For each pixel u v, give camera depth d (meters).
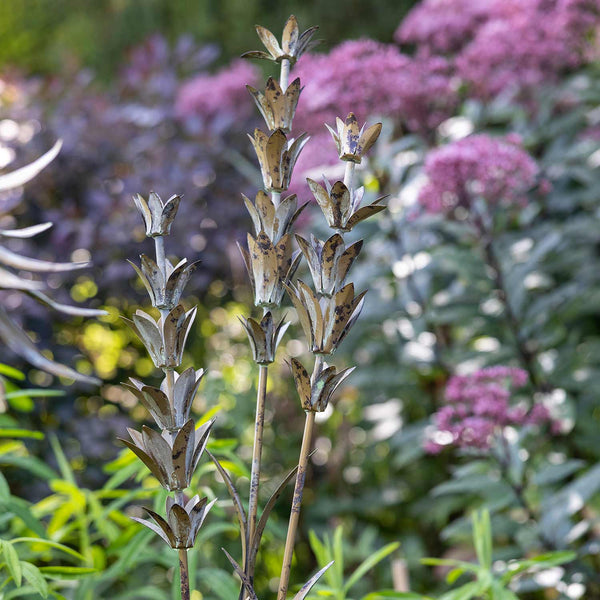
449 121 5.85
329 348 1.63
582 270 5.07
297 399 5.84
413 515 5.51
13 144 6.60
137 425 5.90
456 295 4.81
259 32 1.69
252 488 1.66
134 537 2.29
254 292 1.66
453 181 4.30
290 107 1.68
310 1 11.48
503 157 4.27
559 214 5.48
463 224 4.78
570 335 5.13
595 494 4.45
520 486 3.72
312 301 1.63
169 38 12.55
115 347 6.32
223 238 6.67
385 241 5.09
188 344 6.48
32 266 1.50
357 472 5.92
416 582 4.84
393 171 5.17
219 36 12.05
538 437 4.48
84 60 13.27
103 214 6.46
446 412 3.71
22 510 2.26
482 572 2.44
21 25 14.12
